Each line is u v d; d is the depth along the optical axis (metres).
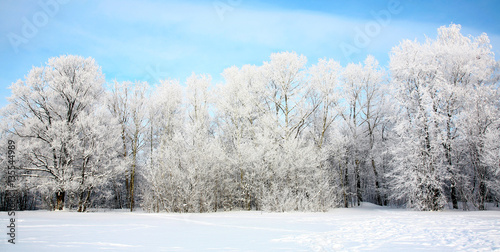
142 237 7.43
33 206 28.95
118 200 28.92
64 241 6.62
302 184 19.42
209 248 5.73
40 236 7.43
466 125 18.38
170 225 10.66
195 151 19.98
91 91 23.86
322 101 23.89
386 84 25.23
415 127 19.14
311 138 24.48
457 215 13.19
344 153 24.39
